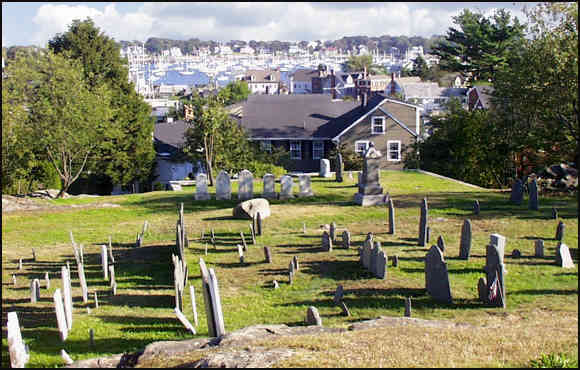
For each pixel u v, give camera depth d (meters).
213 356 10.59
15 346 12.14
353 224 26.98
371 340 11.42
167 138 61.50
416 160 51.22
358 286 17.81
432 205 30.16
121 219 30.92
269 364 10.02
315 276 19.17
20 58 39.56
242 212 29.11
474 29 87.44
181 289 16.77
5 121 37.66
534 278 17.77
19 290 18.88
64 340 13.79
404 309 15.55
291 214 29.59
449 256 20.52
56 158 47.38
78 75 41.25
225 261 21.64
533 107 34.84
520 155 43.53
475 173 45.28
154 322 15.24
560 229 22.25
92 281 19.97
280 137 56.22
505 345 11.15
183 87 177.25
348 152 52.22
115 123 44.69
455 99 57.09
